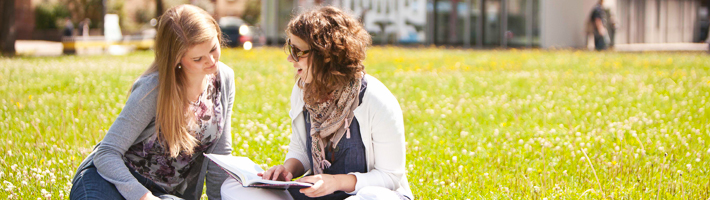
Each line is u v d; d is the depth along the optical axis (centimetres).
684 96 771
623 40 2822
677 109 657
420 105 745
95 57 1658
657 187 366
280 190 280
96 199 250
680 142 475
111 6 4406
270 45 2442
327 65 249
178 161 289
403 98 796
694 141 486
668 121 597
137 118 266
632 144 484
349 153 275
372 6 2391
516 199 355
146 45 2406
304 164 303
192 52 256
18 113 622
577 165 423
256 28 2512
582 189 367
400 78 1062
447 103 745
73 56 1712
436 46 2434
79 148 449
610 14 2403
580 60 1472
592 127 568
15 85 874
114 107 688
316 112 270
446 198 361
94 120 581
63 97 755
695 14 3262
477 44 2430
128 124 265
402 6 2412
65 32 3250
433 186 381
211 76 289
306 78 260
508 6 2389
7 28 1958
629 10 2834
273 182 252
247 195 270
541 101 761
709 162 422
